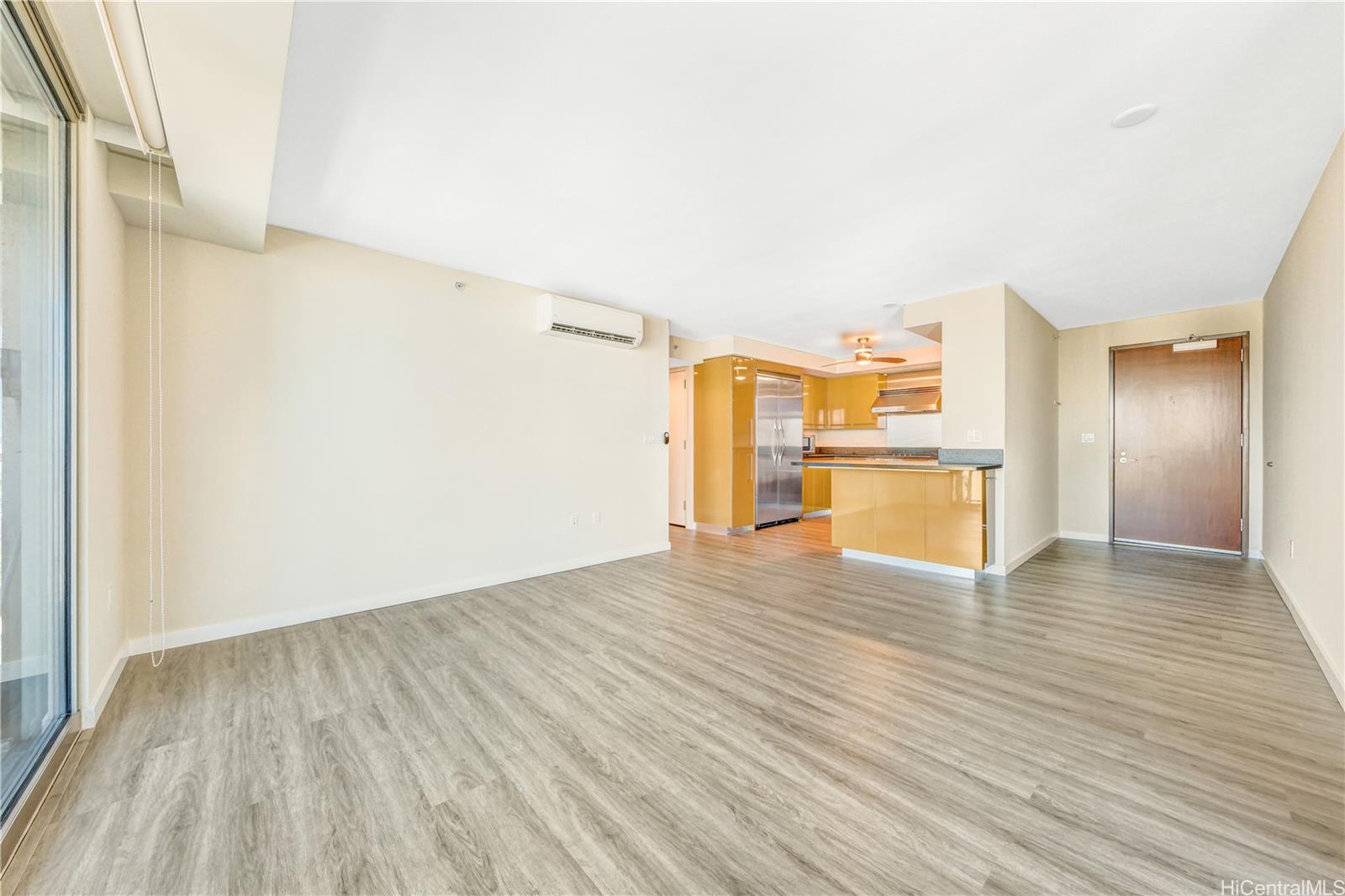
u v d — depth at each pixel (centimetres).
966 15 151
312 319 312
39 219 167
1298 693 219
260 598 294
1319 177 244
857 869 130
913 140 215
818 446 837
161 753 178
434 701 215
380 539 338
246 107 166
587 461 456
